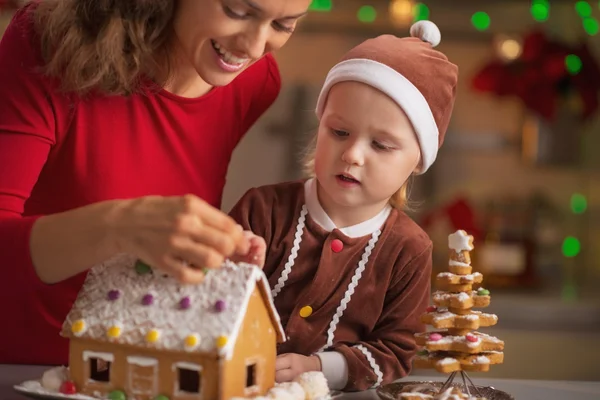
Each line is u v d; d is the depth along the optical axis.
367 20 3.55
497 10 3.65
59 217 1.05
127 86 1.29
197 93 1.43
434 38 1.35
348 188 1.25
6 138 1.25
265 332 1.09
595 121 3.72
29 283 1.06
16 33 1.30
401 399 1.08
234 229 1.01
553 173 3.73
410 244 1.30
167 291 1.04
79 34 1.25
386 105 1.23
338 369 1.21
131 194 1.38
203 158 1.45
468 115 3.70
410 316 1.29
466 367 1.09
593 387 1.30
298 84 3.65
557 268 3.64
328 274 1.28
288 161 3.64
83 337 1.03
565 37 3.69
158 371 1.00
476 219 3.47
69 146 1.34
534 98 3.23
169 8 1.24
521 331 3.09
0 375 1.24
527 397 1.21
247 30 1.16
